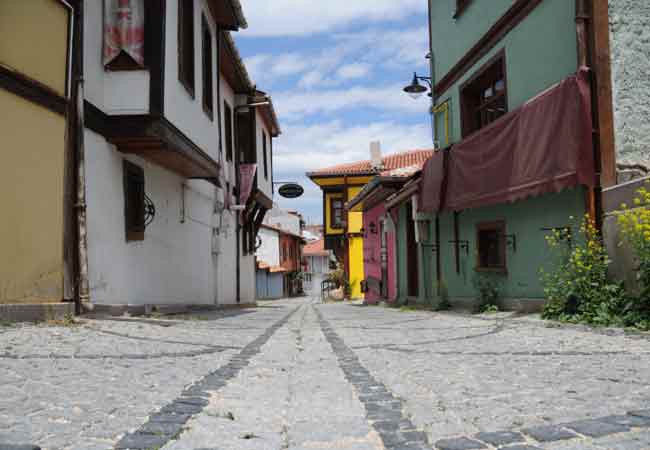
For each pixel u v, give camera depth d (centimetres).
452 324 800
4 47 574
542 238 845
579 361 409
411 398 299
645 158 705
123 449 206
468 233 1146
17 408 263
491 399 291
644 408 261
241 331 720
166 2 852
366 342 582
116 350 464
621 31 718
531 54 889
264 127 2236
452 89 1263
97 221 784
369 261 2383
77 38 734
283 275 5294
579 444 207
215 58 1267
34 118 625
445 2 1309
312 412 271
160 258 1065
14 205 589
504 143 912
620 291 652
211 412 266
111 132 825
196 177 1227
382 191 1819
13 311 568
